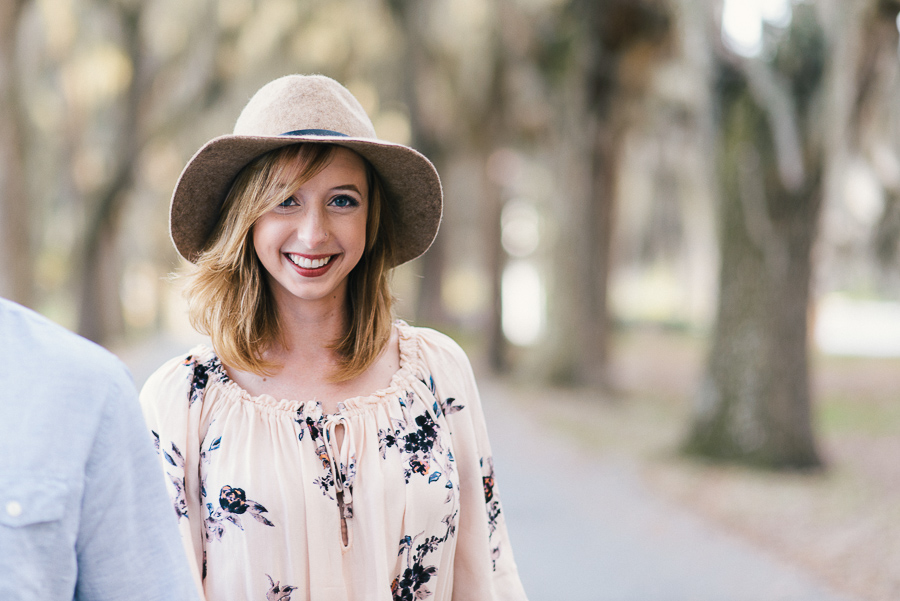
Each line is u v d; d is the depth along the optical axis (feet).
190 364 5.65
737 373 26.27
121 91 64.03
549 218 49.98
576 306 48.47
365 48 63.10
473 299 139.23
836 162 26.21
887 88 26.55
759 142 25.57
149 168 76.59
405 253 6.56
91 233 67.41
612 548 18.22
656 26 41.14
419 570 5.56
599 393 47.24
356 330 5.80
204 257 5.64
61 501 3.22
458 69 55.52
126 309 116.98
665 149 63.62
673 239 94.79
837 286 81.15
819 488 23.31
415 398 5.74
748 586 15.67
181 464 5.38
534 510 21.56
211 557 5.33
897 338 91.45
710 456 26.66
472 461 5.95
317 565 5.22
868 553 17.47
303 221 5.43
